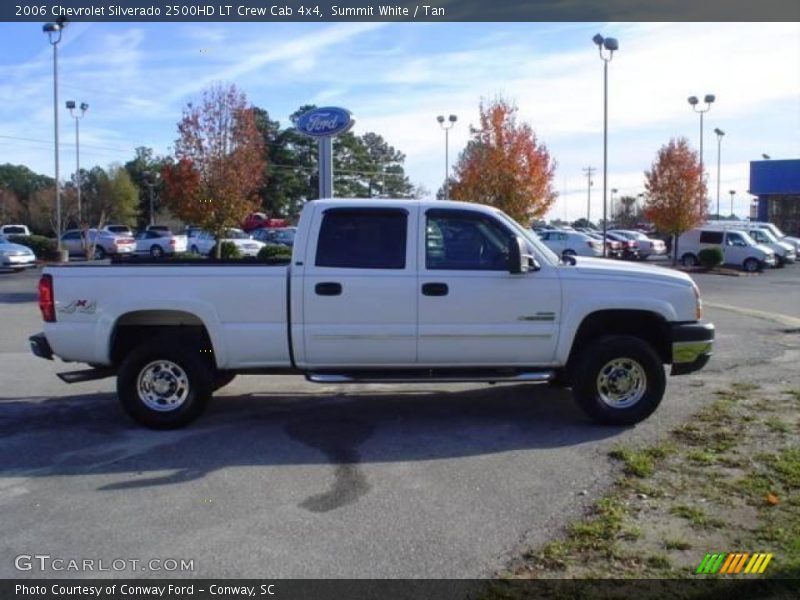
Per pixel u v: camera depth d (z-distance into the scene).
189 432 6.56
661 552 4.03
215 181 21.61
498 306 6.48
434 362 6.56
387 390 8.20
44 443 6.26
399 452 5.93
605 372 6.58
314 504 4.82
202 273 6.43
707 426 6.50
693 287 6.65
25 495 5.04
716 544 4.12
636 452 5.77
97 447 6.14
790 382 8.32
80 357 6.52
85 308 6.45
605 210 32.16
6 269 30.45
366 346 6.47
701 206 35.19
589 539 4.21
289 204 72.62
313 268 6.43
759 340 11.52
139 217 82.12
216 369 6.73
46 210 52.88
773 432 6.29
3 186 83.50
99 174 67.12
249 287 6.42
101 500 4.93
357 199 6.68
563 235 34.25
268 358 6.50
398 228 6.53
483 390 8.18
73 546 4.23
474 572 3.85
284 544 4.22
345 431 6.57
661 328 6.78
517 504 4.78
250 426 6.75
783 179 60.12
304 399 7.80
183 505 4.83
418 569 3.89
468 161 25.59
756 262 33.34
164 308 6.43
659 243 42.38
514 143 23.83
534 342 6.54
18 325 13.77
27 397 7.98
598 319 6.72
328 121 19.20
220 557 4.07
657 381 6.54
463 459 5.74
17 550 4.19
